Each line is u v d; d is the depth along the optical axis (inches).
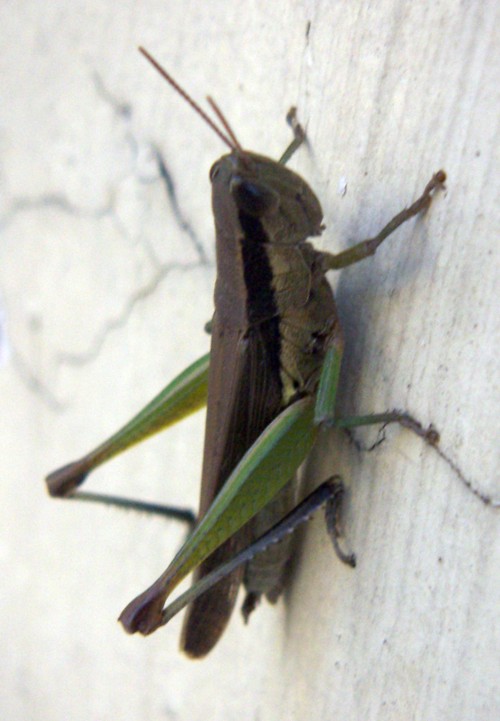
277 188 4.3
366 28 4.2
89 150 5.5
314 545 4.5
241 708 4.9
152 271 5.3
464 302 4.0
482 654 3.9
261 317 4.4
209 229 5.0
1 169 6.1
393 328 4.2
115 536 5.6
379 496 4.2
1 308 6.3
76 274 5.7
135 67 5.3
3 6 6.0
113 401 5.6
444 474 4.0
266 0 4.6
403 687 4.1
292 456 4.4
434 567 4.0
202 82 5.0
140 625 4.2
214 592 4.5
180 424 5.2
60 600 6.0
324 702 4.4
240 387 4.4
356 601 4.3
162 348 5.3
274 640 4.7
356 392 4.3
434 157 4.0
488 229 3.9
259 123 4.7
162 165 5.2
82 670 5.9
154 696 5.4
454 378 4.0
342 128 4.3
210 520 4.3
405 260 4.1
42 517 6.1
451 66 4.0
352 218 4.3
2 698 6.9
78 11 5.5
